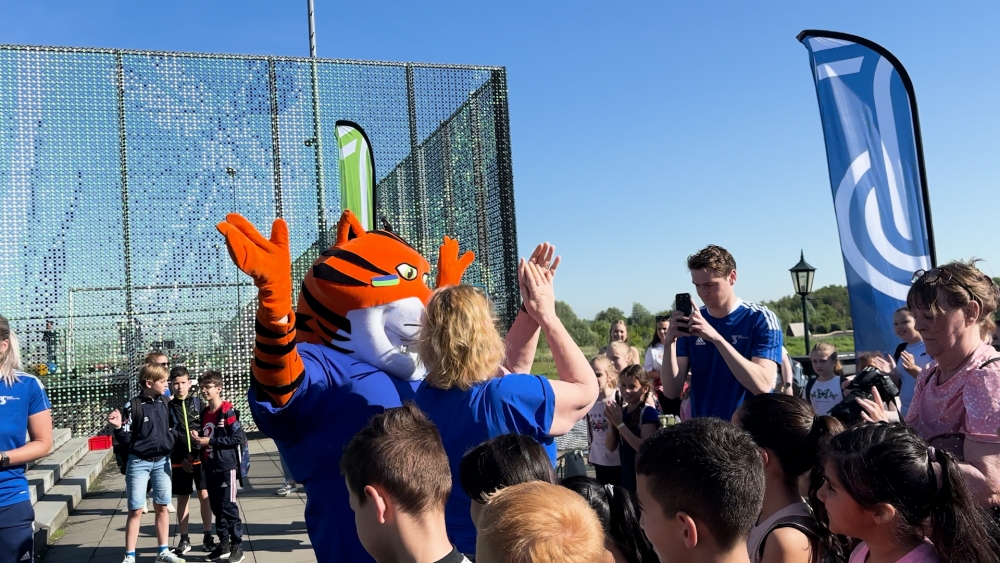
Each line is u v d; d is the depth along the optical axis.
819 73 5.88
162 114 10.45
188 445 6.21
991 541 1.98
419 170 10.84
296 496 8.34
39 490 7.69
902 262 5.51
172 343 10.74
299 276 10.77
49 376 10.25
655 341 7.86
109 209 10.33
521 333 3.07
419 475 1.96
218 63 10.66
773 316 3.66
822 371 6.23
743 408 2.51
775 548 2.18
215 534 6.61
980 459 2.42
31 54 9.93
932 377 2.73
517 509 1.52
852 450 2.01
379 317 2.99
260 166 10.77
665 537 1.94
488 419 2.47
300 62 10.86
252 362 2.57
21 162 9.95
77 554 6.36
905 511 1.93
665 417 5.86
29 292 10.05
